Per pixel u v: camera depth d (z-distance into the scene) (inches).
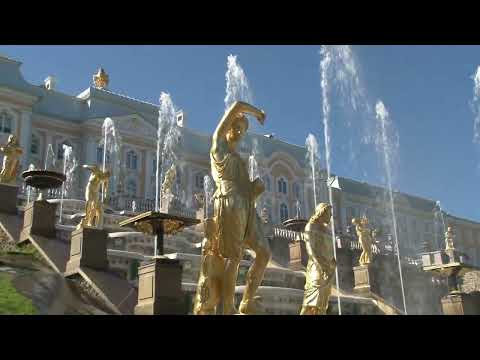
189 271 668.7
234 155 393.7
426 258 1248.2
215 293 373.4
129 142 2308.1
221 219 377.1
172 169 1349.7
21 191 1298.0
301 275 820.0
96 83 2447.1
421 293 1106.7
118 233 793.6
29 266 577.9
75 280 549.0
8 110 2011.6
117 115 2299.5
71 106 2252.7
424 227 2883.9
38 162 2081.7
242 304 389.1
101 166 2201.0
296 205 2696.9
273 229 1114.7
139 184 2289.6
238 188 385.4
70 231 707.4
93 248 560.7
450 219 3014.3
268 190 2598.4
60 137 2167.8
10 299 429.4
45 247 621.3
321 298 445.1
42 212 670.5
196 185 2485.2
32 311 408.5
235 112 395.5
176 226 494.3
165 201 1331.2
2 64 2069.4
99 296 507.2
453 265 690.2
